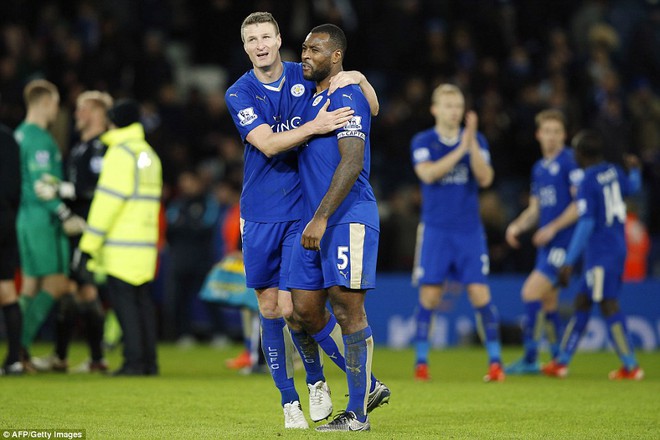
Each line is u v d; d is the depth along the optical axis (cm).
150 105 5566
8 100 5216
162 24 6469
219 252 5072
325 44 1884
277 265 1970
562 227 3381
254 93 1970
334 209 1780
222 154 5744
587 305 3344
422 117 5819
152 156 3133
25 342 3281
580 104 6228
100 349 3378
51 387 2714
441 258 3150
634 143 6047
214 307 5100
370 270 1848
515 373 3481
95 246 3052
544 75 6462
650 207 5906
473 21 6525
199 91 6122
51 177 3275
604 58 6544
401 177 5781
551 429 1972
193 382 2942
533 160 5962
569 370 3678
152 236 3144
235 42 6362
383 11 6475
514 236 3603
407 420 2109
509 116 5972
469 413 2245
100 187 3042
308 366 2008
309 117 1897
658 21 6875
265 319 1984
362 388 1866
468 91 5988
